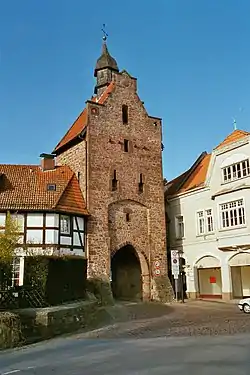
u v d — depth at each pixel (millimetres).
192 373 9148
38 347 14836
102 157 32031
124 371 9680
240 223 29406
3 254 22344
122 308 27250
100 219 30828
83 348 13781
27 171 31891
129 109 34625
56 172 32406
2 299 21953
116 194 32188
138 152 34375
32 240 27406
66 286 26406
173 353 11797
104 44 39219
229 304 28453
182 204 35938
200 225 33750
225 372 9172
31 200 28375
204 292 34062
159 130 36250
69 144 34094
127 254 34281
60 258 26406
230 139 31953
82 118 36344
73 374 9742
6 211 27547
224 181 31234
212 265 32031
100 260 30062
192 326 18234
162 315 23375
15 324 17891
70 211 29047
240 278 31297
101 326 19797
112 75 36062
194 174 37594
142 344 13859
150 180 34594
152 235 33688
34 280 24484
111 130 33062
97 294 28859
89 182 30906
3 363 11992
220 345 12938
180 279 34906
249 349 12078
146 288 32469
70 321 21250
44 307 23031
